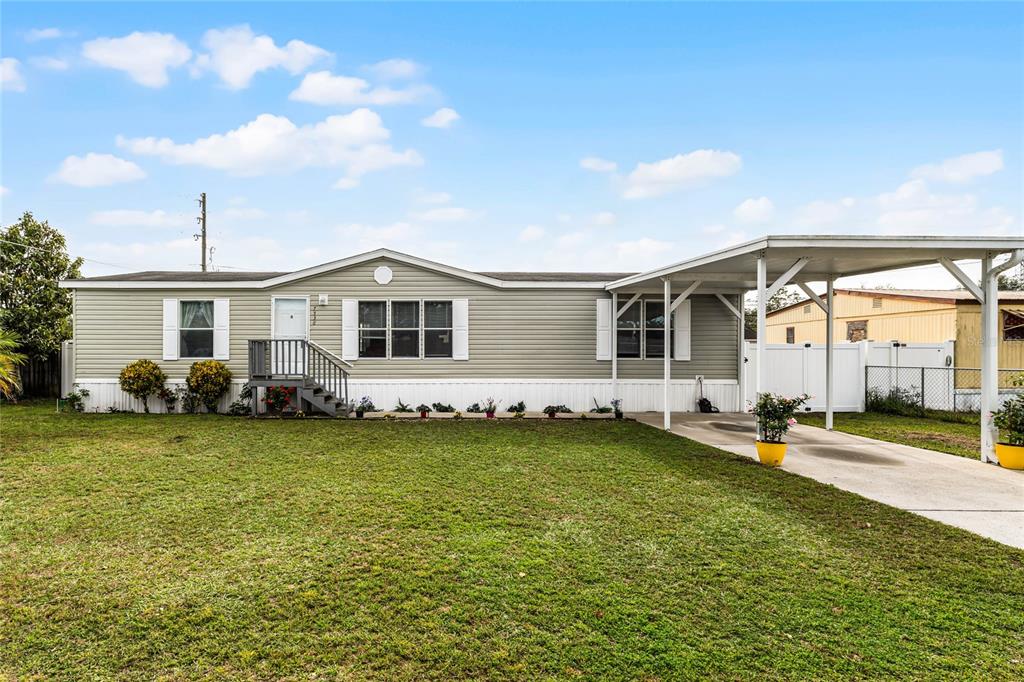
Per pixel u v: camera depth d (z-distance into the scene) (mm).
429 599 3477
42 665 2777
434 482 6434
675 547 4387
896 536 4656
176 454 7977
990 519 5125
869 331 18125
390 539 4547
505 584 3691
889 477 6781
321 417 12141
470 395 13352
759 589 3623
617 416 12445
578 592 3572
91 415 12352
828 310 10922
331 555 4199
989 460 7680
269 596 3516
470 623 3186
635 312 13695
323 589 3615
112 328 13133
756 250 7738
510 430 10469
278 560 4102
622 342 13672
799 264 7895
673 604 3410
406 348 13281
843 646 2957
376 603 3428
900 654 2887
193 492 5953
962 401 14180
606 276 14891
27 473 6770
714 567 3986
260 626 3150
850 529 4836
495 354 13406
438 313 13320
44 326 16266
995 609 3377
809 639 3023
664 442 9211
